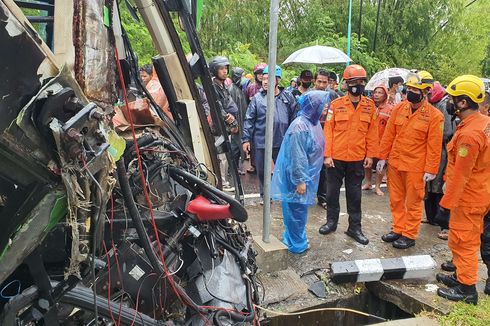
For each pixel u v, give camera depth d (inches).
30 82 47.6
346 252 171.9
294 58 353.1
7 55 45.4
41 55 48.3
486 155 129.6
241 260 104.6
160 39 99.3
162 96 136.6
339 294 146.3
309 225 198.8
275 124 213.0
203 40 422.0
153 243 85.2
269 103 144.7
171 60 101.3
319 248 174.6
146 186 83.8
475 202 132.7
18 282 72.4
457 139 134.0
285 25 610.9
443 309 134.1
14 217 53.2
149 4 95.1
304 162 151.7
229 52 425.1
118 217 83.0
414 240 179.5
